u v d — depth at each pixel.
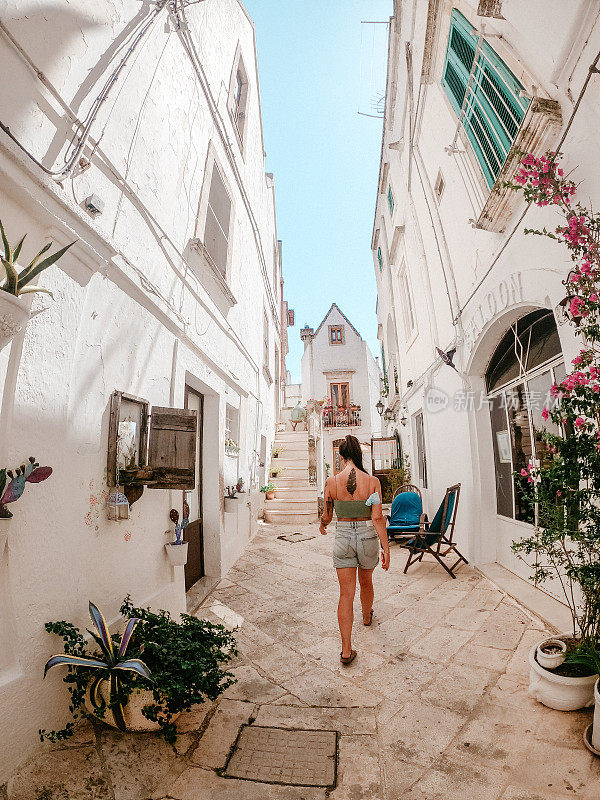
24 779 1.78
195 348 4.64
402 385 10.74
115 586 2.72
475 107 4.23
